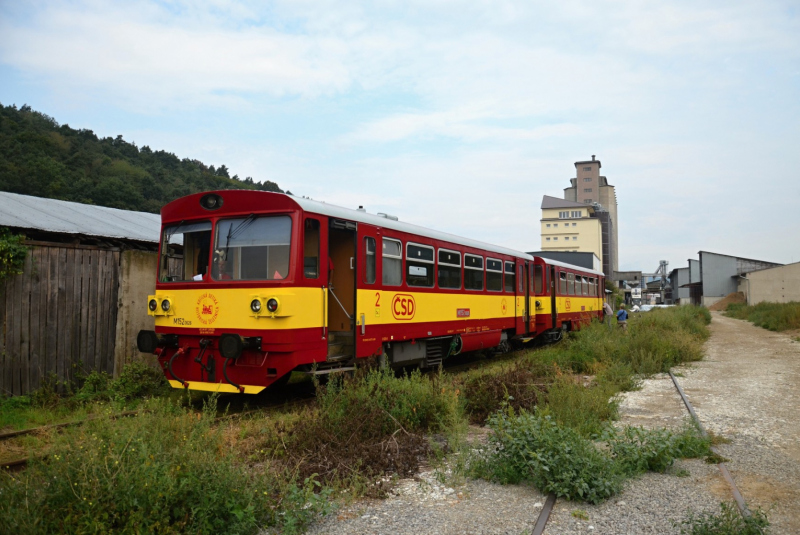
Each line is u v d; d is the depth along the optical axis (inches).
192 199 370.6
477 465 230.5
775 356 659.4
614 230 4060.0
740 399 383.6
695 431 277.9
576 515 184.7
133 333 431.8
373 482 218.2
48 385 365.1
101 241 419.2
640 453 231.1
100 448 179.2
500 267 639.8
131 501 159.5
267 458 246.7
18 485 164.4
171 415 263.9
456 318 530.6
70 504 155.7
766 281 2126.0
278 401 390.6
